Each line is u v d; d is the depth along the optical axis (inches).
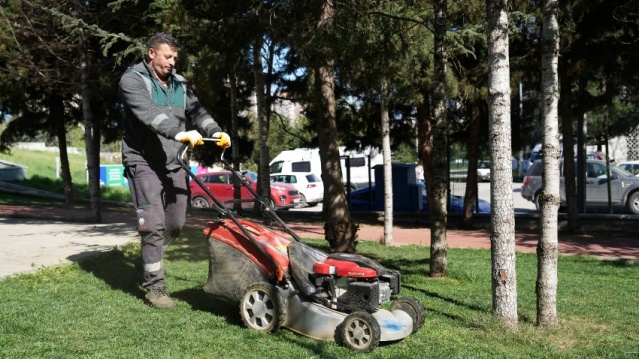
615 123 1256.8
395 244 570.9
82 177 1601.9
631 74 622.5
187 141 223.3
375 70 378.6
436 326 233.9
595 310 276.7
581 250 557.9
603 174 868.6
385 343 207.2
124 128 249.3
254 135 1159.6
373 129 819.4
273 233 229.3
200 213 882.1
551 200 232.4
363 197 954.1
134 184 245.6
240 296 225.5
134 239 465.4
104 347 193.5
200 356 188.1
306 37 347.6
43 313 232.5
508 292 233.3
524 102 775.1
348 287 201.8
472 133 752.3
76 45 639.1
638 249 565.6
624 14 457.1
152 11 502.3
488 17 232.5
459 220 786.2
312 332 206.5
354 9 342.3
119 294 269.3
